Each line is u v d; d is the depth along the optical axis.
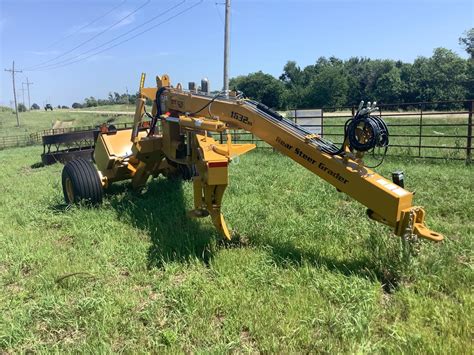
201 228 6.17
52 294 4.50
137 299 4.30
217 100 6.09
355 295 4.05
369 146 4.41
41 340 3.78
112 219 7.05
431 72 81.56
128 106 114.19
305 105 84.88
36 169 16.17
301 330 3.59
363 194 4.54
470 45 83.12
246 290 4.36
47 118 83.50
